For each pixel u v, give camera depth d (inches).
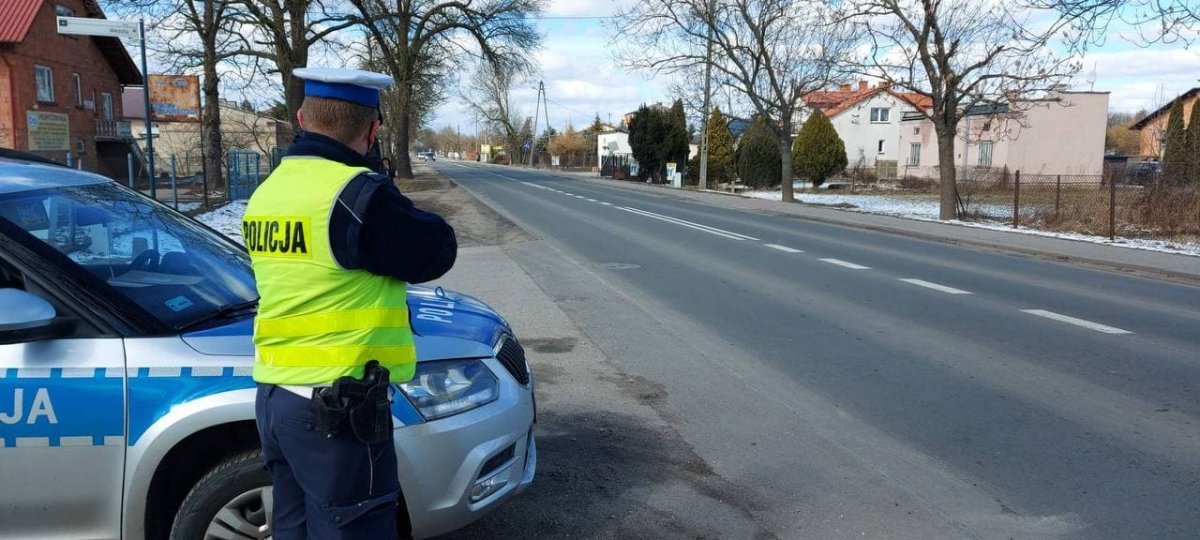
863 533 153.3
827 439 202.4
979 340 306.2
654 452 192.7
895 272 482.0
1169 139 870.4
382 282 89.8
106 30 484.7
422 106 1934.1
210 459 118.5
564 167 3740.2
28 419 107.0
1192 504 165.3
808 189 1791.3
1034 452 193.8
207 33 1030.4
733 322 335.9
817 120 1860.2
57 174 141.8
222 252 152.4
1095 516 160.2
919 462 187.8
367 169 88.4
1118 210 754.2
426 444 117.2
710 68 1425.9
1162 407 227.1
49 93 1291.8
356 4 1114.1
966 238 677.3
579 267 491.5
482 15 1434.5
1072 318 349.7
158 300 122.2
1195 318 354.0
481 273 468.8
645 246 600.1
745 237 674.8
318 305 87.4
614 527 154.3
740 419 216.8
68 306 111.1
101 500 110.7
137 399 109.0
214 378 110.6
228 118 1659.7
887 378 255.3
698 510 162.2
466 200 1107.9
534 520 156.2
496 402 128.2
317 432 88.7
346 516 90.7
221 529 114.9
